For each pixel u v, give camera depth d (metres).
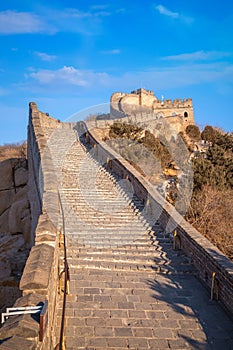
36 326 3.77
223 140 23.69
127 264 8.81
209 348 5.82
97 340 5.89
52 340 5.25
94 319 6.46
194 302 7.25
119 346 5.77
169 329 6.30
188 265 8.94
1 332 3.62
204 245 8.32
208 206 13.50
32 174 15.66
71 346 5.71
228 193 14.55
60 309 6.65
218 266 7.27
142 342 5.89
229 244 11.96
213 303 7.23
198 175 15.80
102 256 9.01
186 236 9.28
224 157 18.66
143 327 6.32
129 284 7.91
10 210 18.47
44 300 4.45
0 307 13.40
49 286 4.98
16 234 18.03
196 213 13.53
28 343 3.48
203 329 6.33
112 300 7.16
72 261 8.62
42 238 6.32
